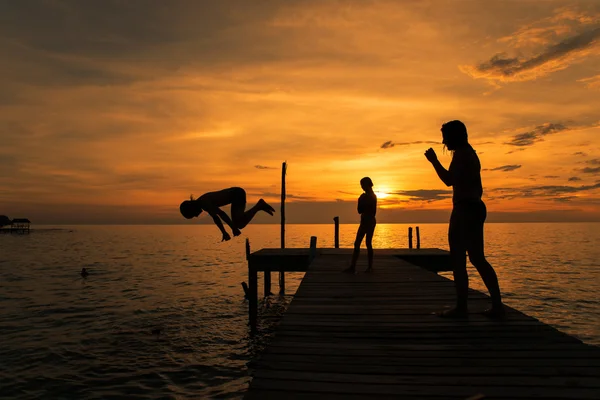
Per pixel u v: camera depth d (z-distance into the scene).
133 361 9.44
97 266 31.52
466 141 4.59
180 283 22.03
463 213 4.52
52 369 8.87
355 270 9.20
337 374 3.02
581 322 13.21
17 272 27.27
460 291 4.66
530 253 43.75
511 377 2.93
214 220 4.97
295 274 27.11
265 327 12.75
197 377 8.51
